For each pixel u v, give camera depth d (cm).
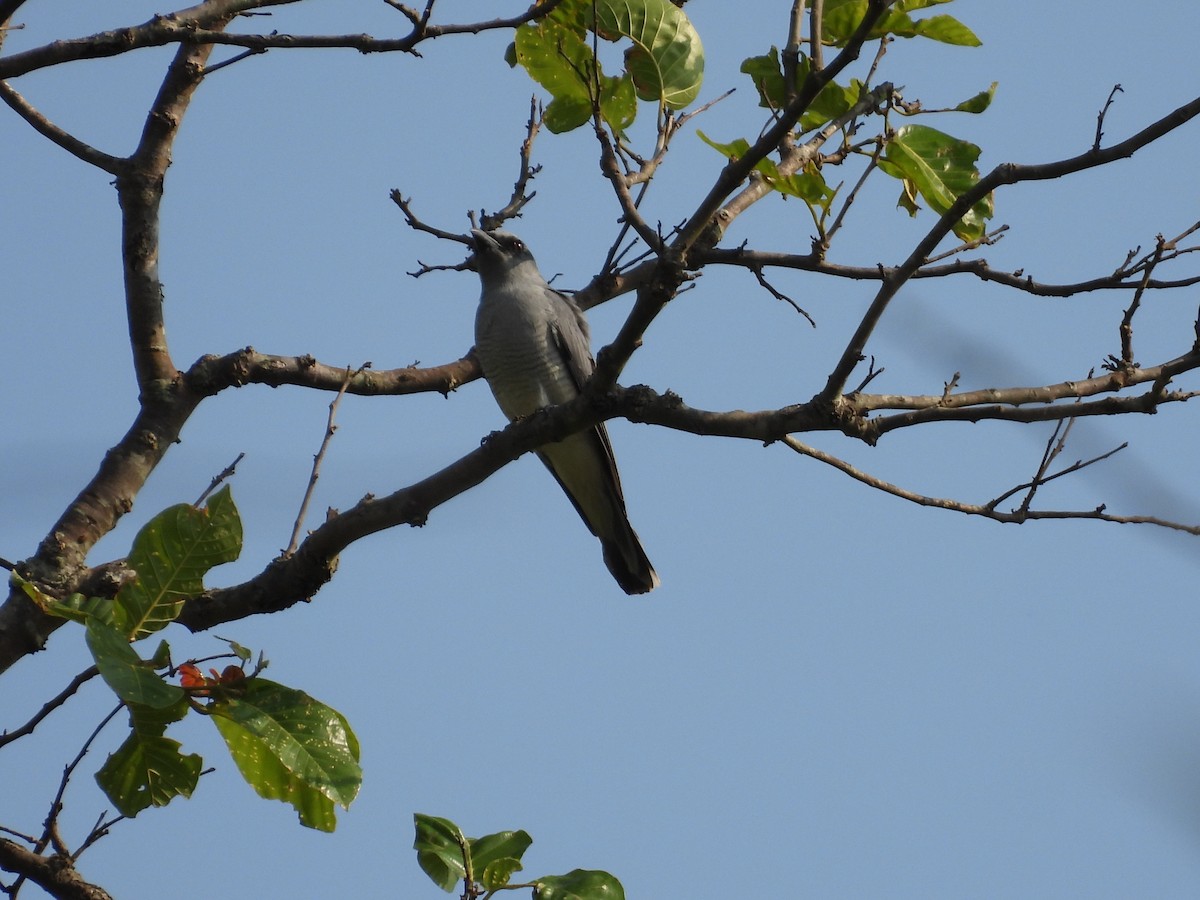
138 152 1030
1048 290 1041
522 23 836
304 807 812
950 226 829
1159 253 911
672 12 1065
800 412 890
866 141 1034
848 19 1011
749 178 1084
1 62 793
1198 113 791
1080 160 810
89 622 740
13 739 784
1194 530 854
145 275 1028
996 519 909
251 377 1051
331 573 942
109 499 949
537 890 830
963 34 1008
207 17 811
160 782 806
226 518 795
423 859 845
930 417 883
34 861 816
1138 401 859
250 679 805
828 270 1105
